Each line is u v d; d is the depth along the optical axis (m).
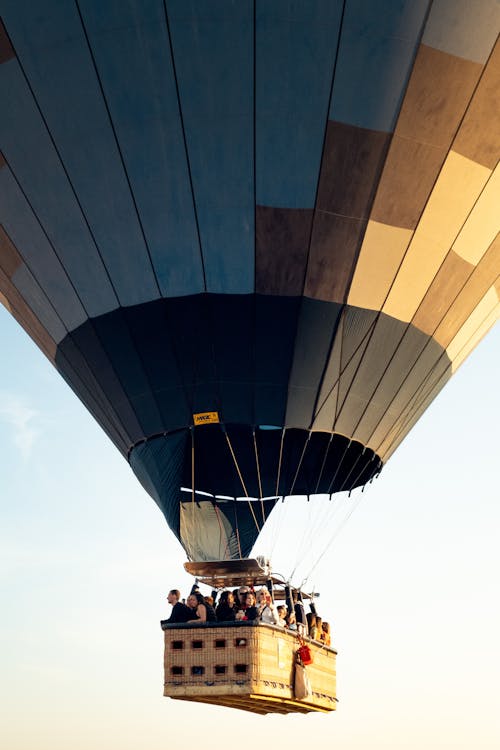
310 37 15.12
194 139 15.72
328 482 18.84
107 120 15.78
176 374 16.92
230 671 14.70
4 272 18.05
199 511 18.39
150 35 15.20
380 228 16.27
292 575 17.14
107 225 16.47
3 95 15.92
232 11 14.98
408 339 17.36
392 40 15.16
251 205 16.00
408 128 15.68
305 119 15.55
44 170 16.38
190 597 15.41
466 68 15.39
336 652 17.61
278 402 16.86
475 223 16.64
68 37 15.34
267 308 16.47
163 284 16.53
